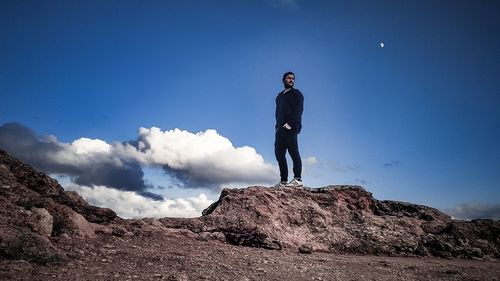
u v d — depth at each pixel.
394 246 12.54
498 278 8.06
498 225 14.77
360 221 13.63
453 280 7.43
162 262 6.57
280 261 8.05
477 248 13.03
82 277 5.11
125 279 5.19
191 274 5.85
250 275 6.22
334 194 14.81
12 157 10.05
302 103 14.70
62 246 6.98
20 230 6.77
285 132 14.62
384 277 7.22
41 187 9.80
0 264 5.24
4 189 8.62
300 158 14.77
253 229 11.59
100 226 9.26
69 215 8.60
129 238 9.04
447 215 15.64
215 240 10.83
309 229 12.87
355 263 8.82
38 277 4.92
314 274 6.88
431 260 11.66
